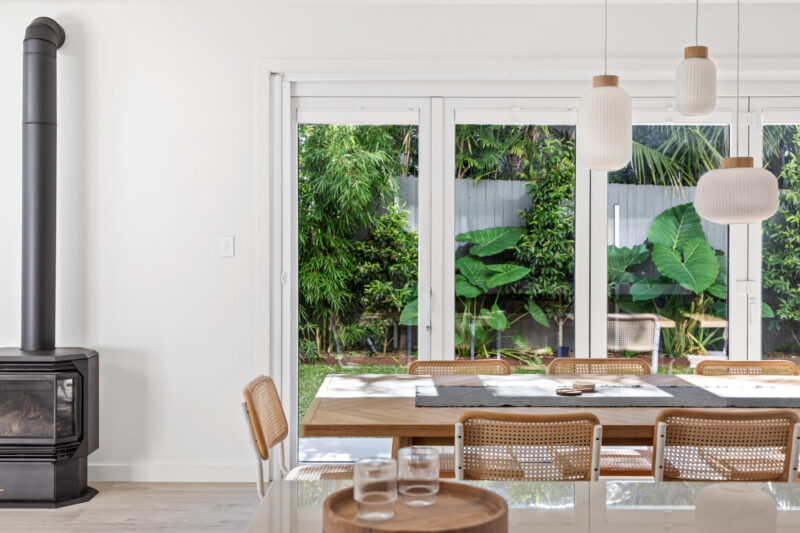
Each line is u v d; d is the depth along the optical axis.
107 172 4.42
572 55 4.45
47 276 4.15
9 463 3.89
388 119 4.59
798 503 1.30
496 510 1.17
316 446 4.58
